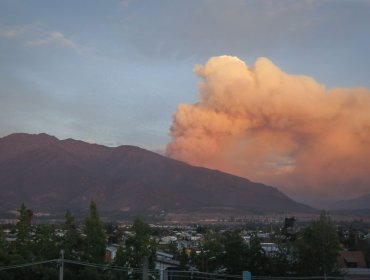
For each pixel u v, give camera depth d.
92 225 59.41
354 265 82.81
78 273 55.12
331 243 59.69
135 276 57.06
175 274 58.44
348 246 104.81
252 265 59.25
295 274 59.19
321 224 60.44
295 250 59.97
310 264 59.03
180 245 106.62
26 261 51.75
